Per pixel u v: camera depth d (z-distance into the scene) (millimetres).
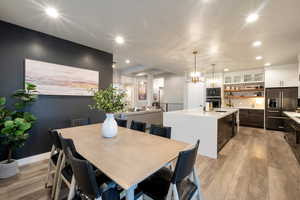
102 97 1815
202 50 3623
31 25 2434
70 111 3102
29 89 2254
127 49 3578
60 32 2686
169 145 1495
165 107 8195
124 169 987
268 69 5348
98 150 1349
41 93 2658
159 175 1373
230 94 6633
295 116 3127
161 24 2391
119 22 2336
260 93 5855
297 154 2693
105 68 3760
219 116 2953
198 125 3025
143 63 5105
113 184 1212
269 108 5281
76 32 2688
